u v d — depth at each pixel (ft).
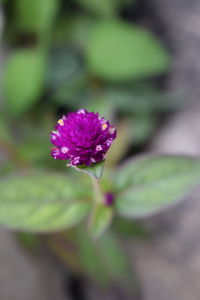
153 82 1.38
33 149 1.19
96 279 1.16
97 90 1.37
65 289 1.23
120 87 1.36
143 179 1.02
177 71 1.37
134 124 1.34
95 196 1.01
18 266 1.19
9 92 1.34
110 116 1.32
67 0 1.40
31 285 1.19
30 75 1.33
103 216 1.01
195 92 1.34
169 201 1.01
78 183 1.03
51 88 1.37
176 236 1.23
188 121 1.32
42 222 1.01
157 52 1.34
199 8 1.38
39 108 1.36
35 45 1.40
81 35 1.39
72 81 1.37
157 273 1.22
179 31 1.38
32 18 1.37
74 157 0.91
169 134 1.33
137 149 1.35
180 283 1.20
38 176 1.02
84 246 1.16
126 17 1.44
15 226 1.01
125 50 1.34
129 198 1.01
